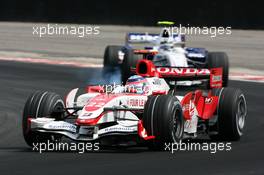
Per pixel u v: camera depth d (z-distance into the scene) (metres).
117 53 72.31
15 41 118.50
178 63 64.38
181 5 129.38
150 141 33.50
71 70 81.62
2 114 49.84
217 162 30.45
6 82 69.06
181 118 34.06
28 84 67.56
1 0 150.12
